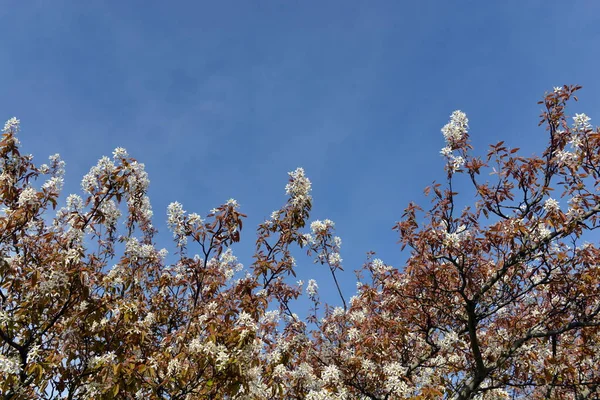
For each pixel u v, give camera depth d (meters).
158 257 8.80
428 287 7.27
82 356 6.09
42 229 6.68
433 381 7.39
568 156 6.48
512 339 7.25
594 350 7.25
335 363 7.25
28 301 5.63
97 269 6.66
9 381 5.07
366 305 8.34
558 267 6.75
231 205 6.75
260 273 6.82
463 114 6.88
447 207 7.15
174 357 5.48
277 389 5.88
